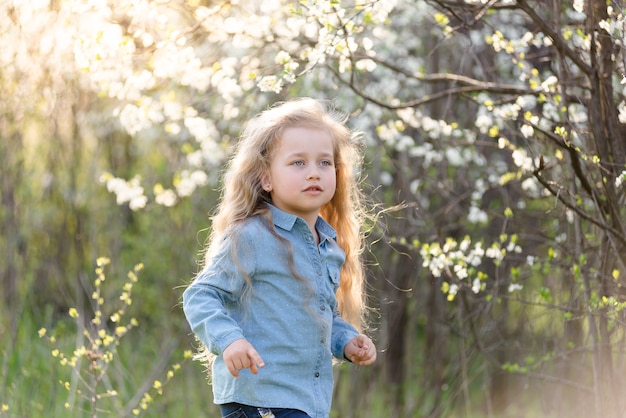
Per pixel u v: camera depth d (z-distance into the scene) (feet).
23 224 37.19
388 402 31.65
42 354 29.73
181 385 30.60
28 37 24.17
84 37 19.56
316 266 13.71
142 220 36.52
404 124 25.20
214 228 14.38
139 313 35.53
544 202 25.82
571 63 22.47
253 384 13.00
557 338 26.81
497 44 20.45
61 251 38.37
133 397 28.04
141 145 36.55
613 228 18.40
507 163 29.40
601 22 16.65
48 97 31.01
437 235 27.07
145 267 36.22
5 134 33.99
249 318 13.14
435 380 31.12
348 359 14.57
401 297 31.83
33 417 25.93
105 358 21.08
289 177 13.64
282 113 14.08
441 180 28.71
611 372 19.74
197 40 22.00
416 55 30.55
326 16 18.45
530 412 31.17
